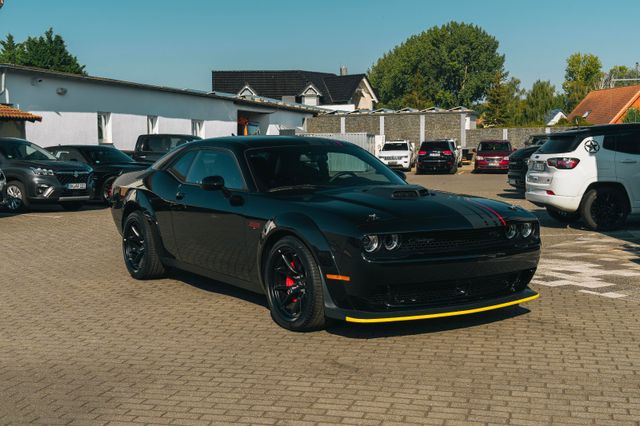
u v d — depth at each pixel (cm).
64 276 765
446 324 536
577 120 5459
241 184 586
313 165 603
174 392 401
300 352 471
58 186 1492
